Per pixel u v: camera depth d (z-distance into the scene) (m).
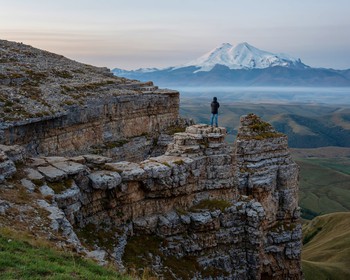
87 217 37.34
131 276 26.05
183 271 39.84
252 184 56.41
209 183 46.34
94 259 26.03
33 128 48.00
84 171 37.34
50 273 19.89
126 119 67.75
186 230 43.16
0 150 34.16
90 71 83.12
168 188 42.28
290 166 61.00
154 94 74.00
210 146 46.91
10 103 48.41
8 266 19.53
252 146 58.50
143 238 40.66
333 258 99.88
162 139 72.56
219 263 43.41
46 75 67.06
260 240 46.03
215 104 49.56
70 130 55.09
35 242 23.97
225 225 44.91
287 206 60.19
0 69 61.09
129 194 40.22
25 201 29.59
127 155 65.56
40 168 36.09
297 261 58.38
